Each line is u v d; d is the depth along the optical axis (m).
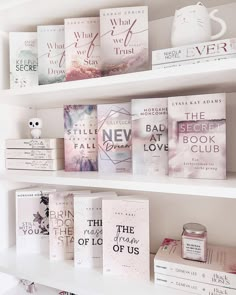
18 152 0.96
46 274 0.81
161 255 0.76
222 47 0.60
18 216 0.96
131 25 0.77
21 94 0.83
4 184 1.01
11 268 0.85
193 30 0.66
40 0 0.77
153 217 0.96
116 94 0.85
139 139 0.78
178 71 0.60
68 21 0.84
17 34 0.92
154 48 0.94
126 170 0.84
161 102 0.76
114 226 0.78
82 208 0.85
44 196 0.97
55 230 0.91
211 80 0.66
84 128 0.89
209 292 0.67
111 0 0.79
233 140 0.83
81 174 0.82
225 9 0.82
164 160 0.76
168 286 0.72
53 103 1.04
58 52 0.89
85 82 0.73
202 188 0.59
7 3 0.81
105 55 0.79
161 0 0.79
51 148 0.90
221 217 0.85
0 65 0.97
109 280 0.77
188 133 0.70
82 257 0.85
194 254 0.72
